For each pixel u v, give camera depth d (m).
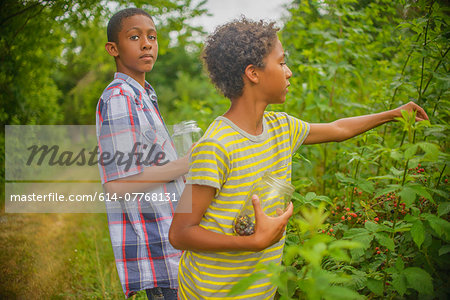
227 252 1.44
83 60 7.77
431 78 2.38
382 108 3.18
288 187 1.44
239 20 1.52
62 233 4.38
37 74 5.88
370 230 1.75
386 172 2.76
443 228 1.65
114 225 1.87
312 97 3.36
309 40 3.90
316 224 1.19
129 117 1.82
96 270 3.31
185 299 1.57
